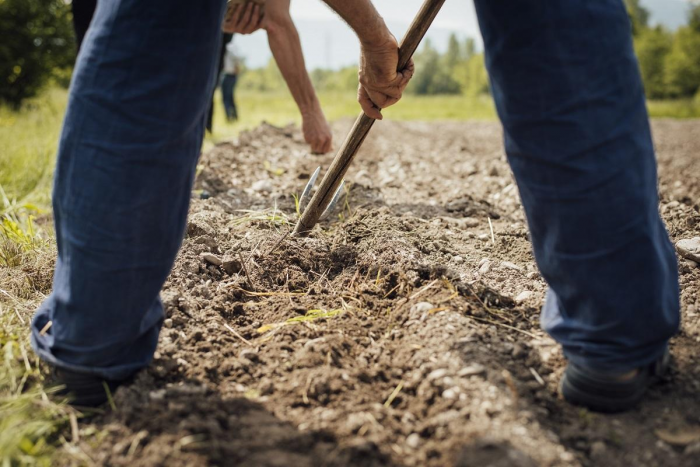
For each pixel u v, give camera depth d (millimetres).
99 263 1550
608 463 1465
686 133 10250
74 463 1499
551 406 1655
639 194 1470
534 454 1459
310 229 2799
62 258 1638
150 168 1517
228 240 2820
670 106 23516
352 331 2057
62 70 12297
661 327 1548
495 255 2914
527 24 1404
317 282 2453
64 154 1558
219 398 1713
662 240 1641
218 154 4809
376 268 2475
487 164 5141
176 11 1437
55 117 8273
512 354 1878
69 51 11930
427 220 3387
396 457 1495
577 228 1487
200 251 2604
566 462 1449
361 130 2488
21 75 11508
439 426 1576
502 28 1438
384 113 17484
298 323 2100
